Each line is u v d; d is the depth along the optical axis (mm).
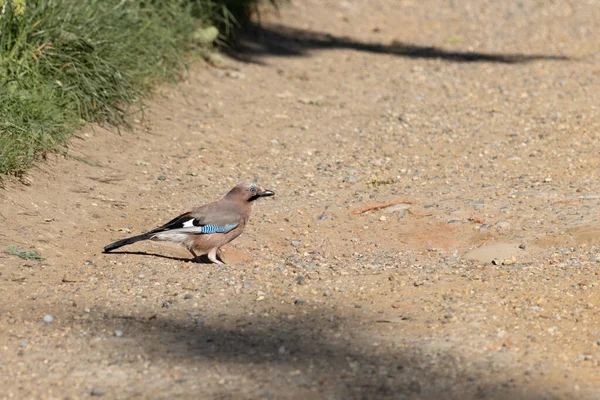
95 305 9297
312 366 7664
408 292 9617
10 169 12508
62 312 9078
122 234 11867
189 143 15703
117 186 13422
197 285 9969
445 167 15148
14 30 14633
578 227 11719
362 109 18922
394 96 20016
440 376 7441
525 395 7082
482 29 27500
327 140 16750
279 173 14797
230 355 7930
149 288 9859
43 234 11422
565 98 19719
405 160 15633
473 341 8188
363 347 8086
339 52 23891
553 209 12539
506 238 11594
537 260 10812
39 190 12531
